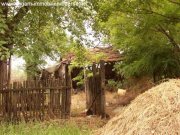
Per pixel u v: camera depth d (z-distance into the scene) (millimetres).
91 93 15523
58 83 13156
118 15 13367
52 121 12039
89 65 19859
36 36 14141
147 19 12852
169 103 5281
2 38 12688
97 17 14547
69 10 15852
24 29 13594
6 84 12320
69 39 16734
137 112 5551
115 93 25078
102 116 14656
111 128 5891
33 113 12586
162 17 12773
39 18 15211
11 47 13023
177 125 4988
